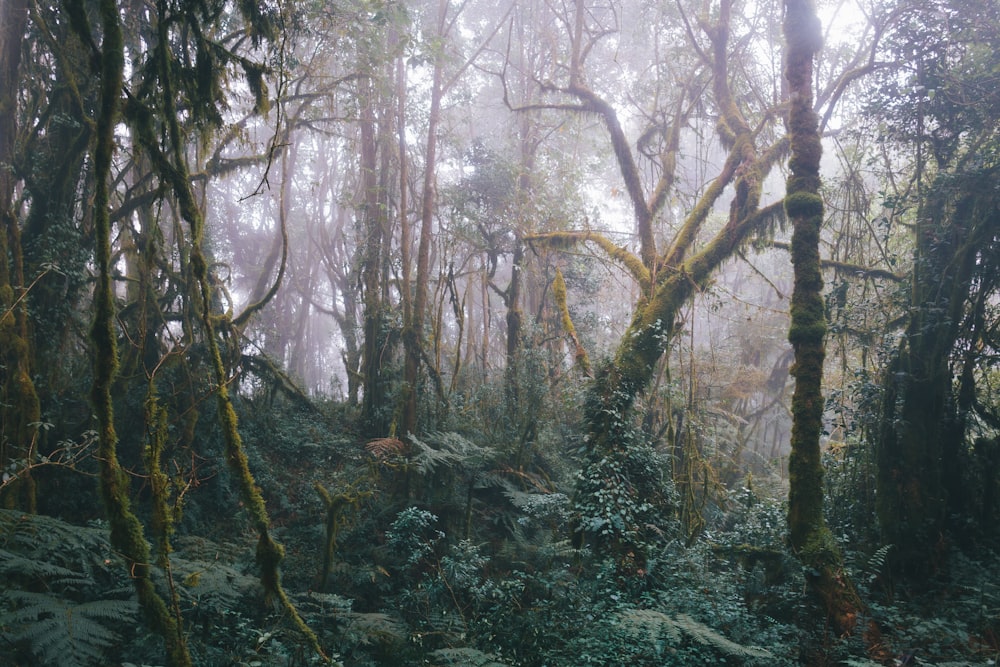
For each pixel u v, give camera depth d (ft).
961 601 26.96
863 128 38.83
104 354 11.85
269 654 21.79
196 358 38.06
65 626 15.74
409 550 33.65
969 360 35.19
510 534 39.65
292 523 36.63
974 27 33.99
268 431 43.57
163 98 13.94
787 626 24.41
